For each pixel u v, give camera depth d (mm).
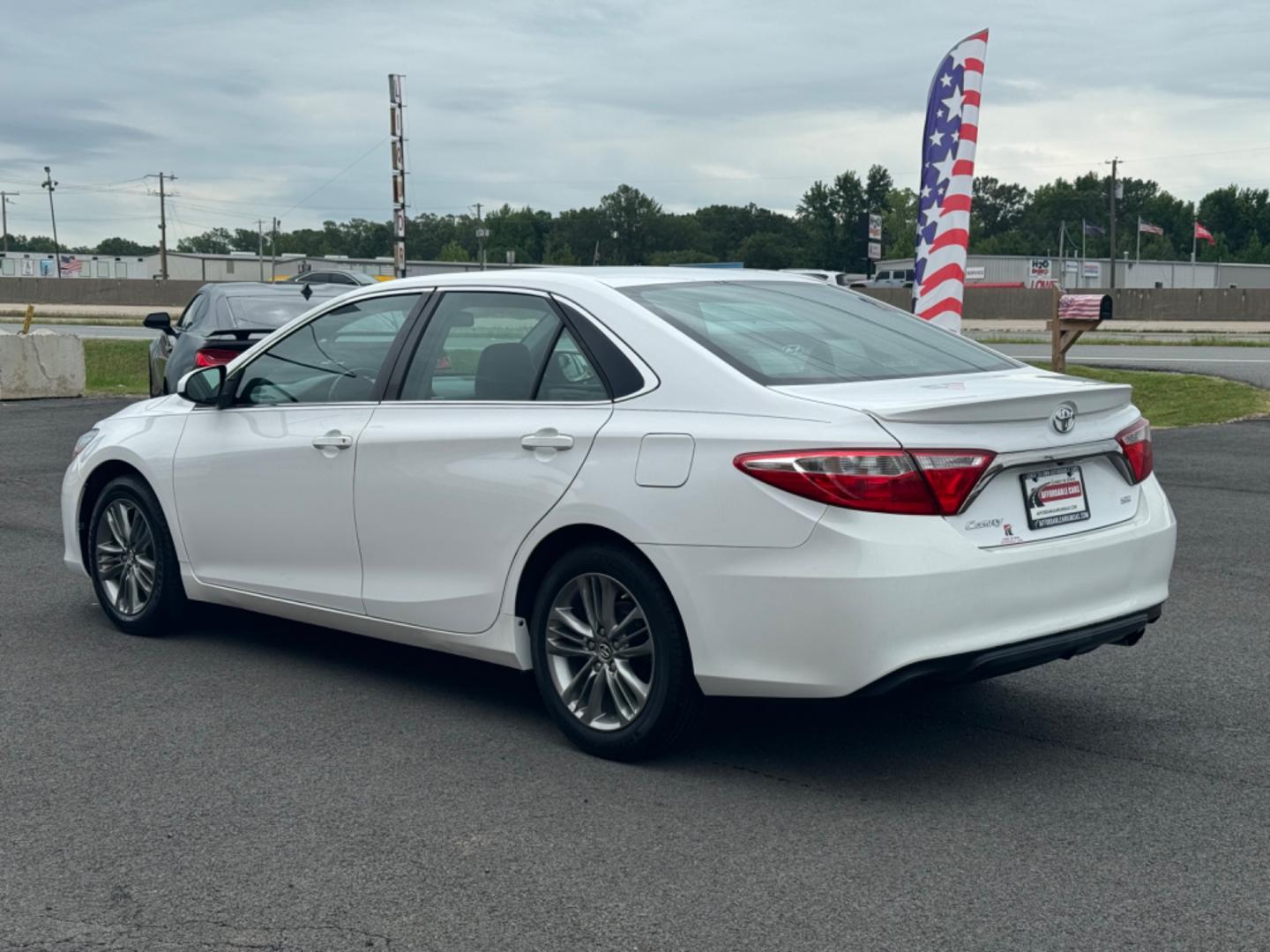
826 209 158125
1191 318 49750
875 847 3898
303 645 6285
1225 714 5145
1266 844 3906
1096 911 3475
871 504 4027
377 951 3299
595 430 4574
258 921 3463
